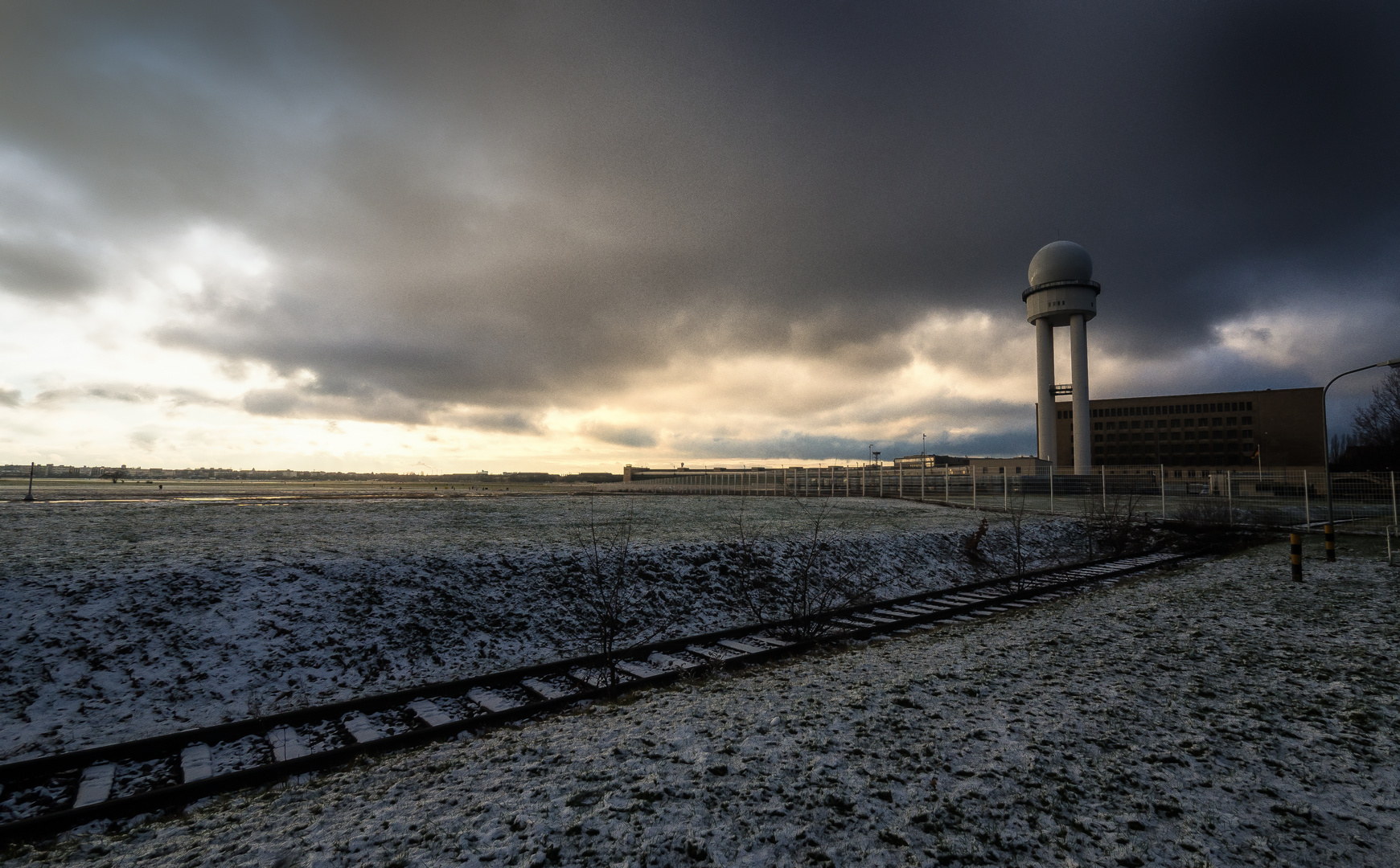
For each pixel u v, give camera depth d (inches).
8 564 498.0
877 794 189.9
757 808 181.9
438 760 254.1
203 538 684.7
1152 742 228.7
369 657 445.1
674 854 158.7
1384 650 354.9
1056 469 3432.6
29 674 360.2
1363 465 2517.2
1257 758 215.5
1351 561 776.9
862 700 280.8
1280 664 329.7
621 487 4001.0
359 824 184.7
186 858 170.1
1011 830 169.5
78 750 279.7
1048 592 700.0
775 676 353.7
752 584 693.9
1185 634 400.5
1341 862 155.8
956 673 322.7
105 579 477.4
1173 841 164.2
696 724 257.6
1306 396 3969.0
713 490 3225.9
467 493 2234.3
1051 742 228.7
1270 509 1583.4
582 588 606.2
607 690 355.6
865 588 746.2
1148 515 1428.4
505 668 451.8
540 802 189.5
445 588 554.3
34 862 179.2
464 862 157.3
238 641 431.8
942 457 4281.5
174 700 362.3
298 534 737.0
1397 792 191.3
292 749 291.1
